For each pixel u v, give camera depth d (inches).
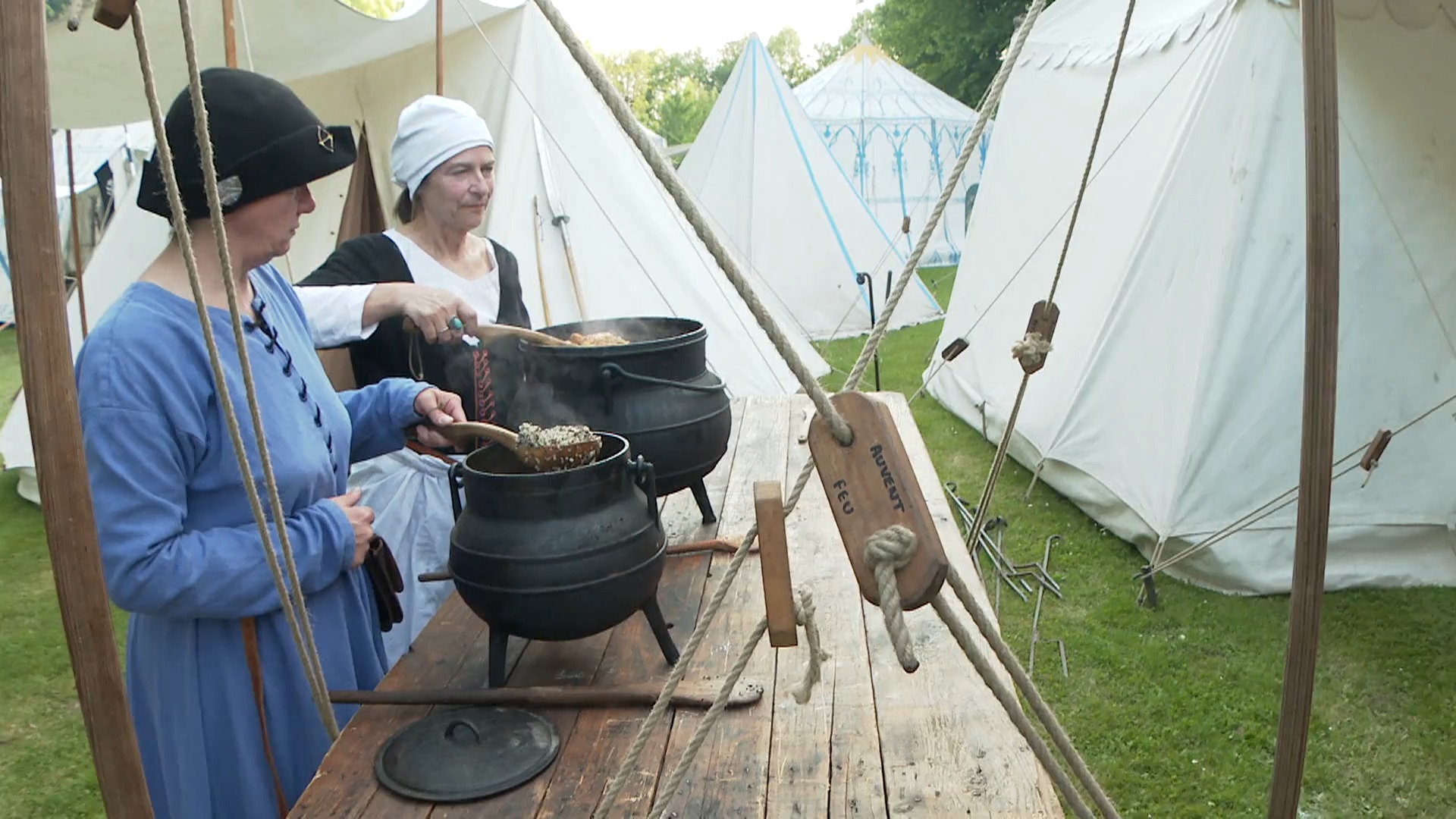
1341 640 132.2
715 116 392.2
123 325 51.9
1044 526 177.2
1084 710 120.0
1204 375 149.1
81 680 31.0
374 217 215.3
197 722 56.6
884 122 529.7
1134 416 164.9
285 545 50.9
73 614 30.5
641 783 46.3
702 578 68.7
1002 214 237.5
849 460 30.4
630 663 57.4
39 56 28.1
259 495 56.3
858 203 384.2
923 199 539.5
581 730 51.0
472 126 88.0
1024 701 121.2
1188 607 143.9
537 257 184.5
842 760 47.0
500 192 184.1
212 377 54.4
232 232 56.1
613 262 196.1
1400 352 143.5
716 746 48.7
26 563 178.7
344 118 213.5
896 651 28.5
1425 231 142.5
